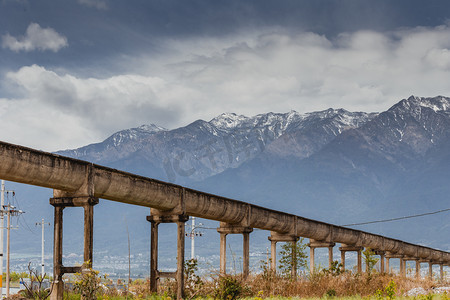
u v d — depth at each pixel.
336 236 56.91
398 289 44.19
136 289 36.75
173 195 36.25
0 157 26.12
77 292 27.97
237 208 42.69
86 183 29.75
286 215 48.88
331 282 43.25
